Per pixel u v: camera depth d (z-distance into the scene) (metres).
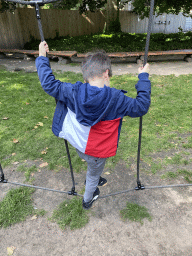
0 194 2.56
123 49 9.73
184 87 5.83
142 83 1.46
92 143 1.50
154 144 3.44
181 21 18.39
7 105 4.84
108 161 3.10
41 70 1.47
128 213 2.25
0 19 10.05
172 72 7.47
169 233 2.04
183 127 3.88
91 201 2.05
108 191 2.59
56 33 13.48
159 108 4.62
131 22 17.48
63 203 2.40
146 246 1.93
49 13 12.78
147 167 2.97
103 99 1.30
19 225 2.16
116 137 1.55
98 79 1.41
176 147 3.37
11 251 1.91
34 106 4.81
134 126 3.98
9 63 8.94
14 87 5.94
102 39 11.92
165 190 2.58
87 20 15.59
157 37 12.45
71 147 3.45
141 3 9.04
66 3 8.81
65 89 1.41
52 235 2.06
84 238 2.02
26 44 11.59
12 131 3.83
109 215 2.26
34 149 3.39
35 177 2.84
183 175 2.81
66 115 1.54
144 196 2.49
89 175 1.80
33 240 2.02
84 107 1.33
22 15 11.45
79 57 9.20
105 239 2.01
